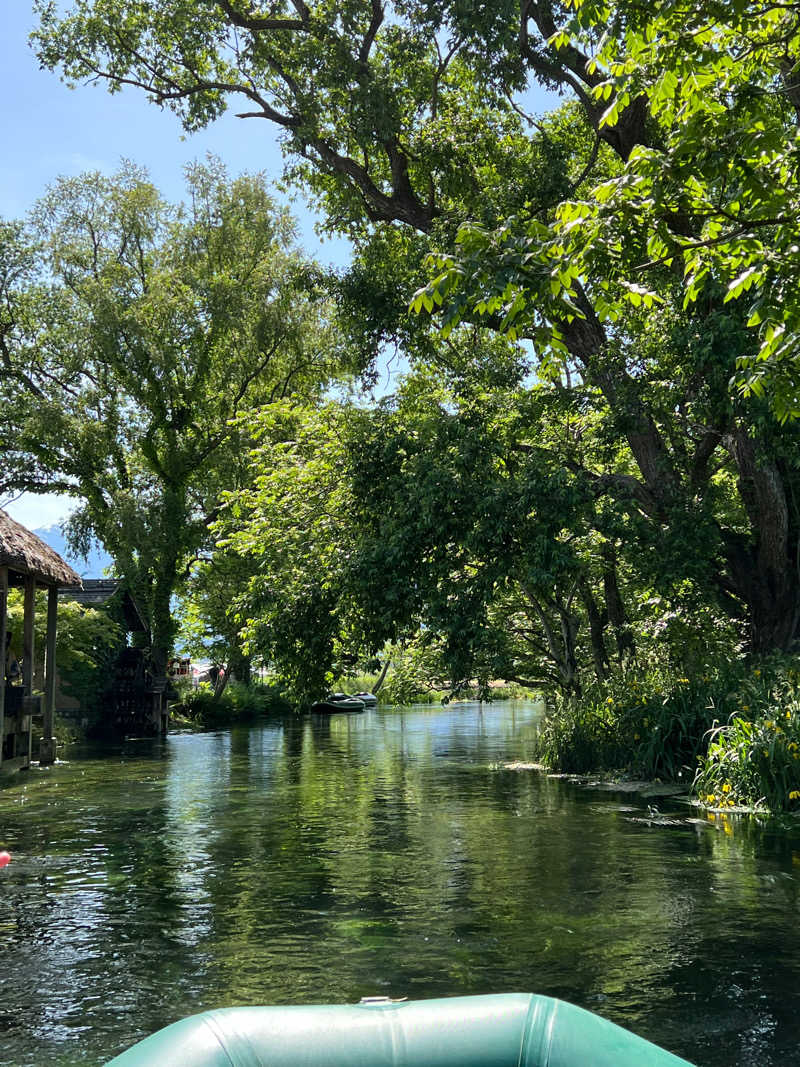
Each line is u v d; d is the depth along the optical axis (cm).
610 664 2127
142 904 885
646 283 1536
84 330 3547
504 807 1421
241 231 3728
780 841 1092
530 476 1570
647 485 1720
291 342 3672
